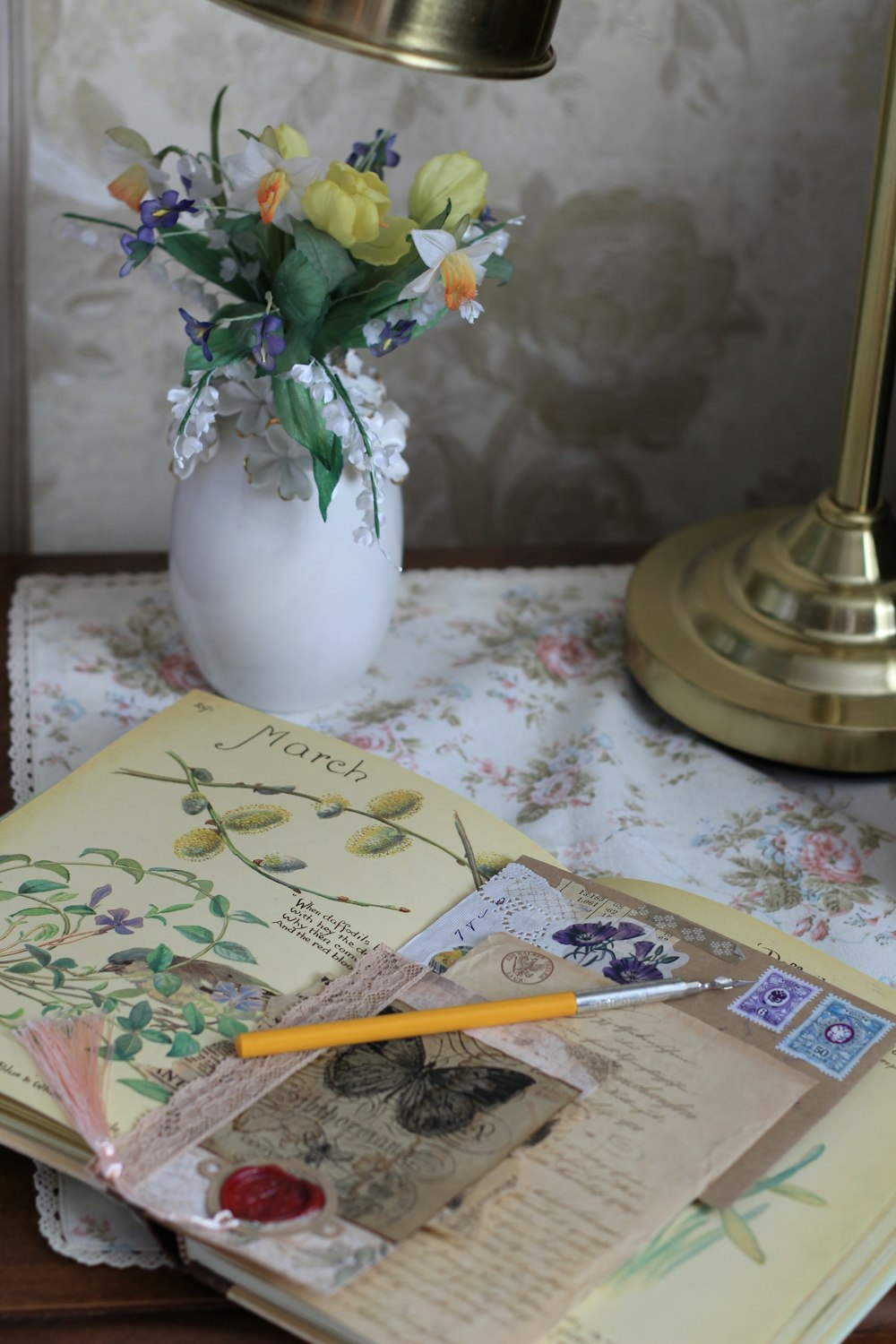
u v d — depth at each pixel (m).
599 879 0.96
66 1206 0.84
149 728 1.00
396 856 0.94
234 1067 0.84
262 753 0.99
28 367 1.21
